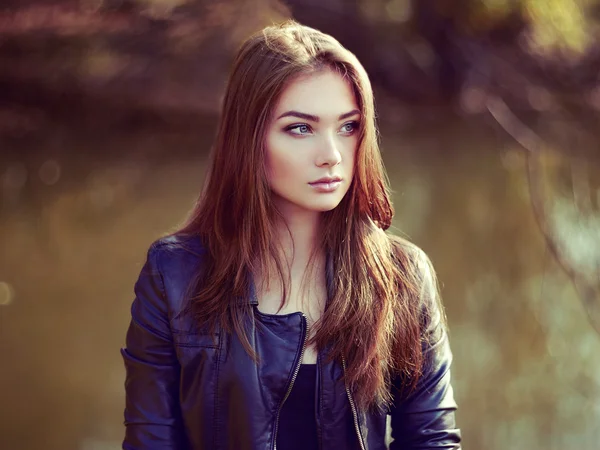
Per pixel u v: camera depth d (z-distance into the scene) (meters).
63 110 11.94
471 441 4.41
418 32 11.81
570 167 9.37
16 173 10.01
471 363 5.30
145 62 11.66
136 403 1.88
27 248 7.40
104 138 11.63
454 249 7.33
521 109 11.33
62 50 11.83
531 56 11.47
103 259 7.13
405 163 10.03
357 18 11.67
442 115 11.66
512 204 8.40
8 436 4.29
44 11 11.80
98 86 11.75
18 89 11.94
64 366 5.13
